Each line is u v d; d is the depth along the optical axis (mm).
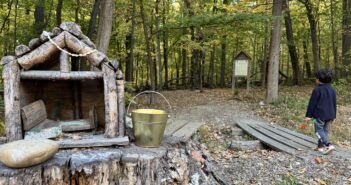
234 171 4266
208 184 3262
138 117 2566
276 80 9844
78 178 2240
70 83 2977
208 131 6535
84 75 2482
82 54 2432
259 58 19531
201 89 13852
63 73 2432
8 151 2047
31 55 2367
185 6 11805
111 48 13648
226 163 4605
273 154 5070
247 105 9812
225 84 18250
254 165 4516
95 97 2939
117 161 2309
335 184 3840
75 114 2988
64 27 2402
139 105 9398
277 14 9797
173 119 6891
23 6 10547
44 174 2127
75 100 2965
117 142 2504
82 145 2438
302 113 8234
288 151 5062
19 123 2410
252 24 9938
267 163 4605
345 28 12789
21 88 2527
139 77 19781
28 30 9750
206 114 8461
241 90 14234
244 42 17344
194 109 9141
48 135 2502
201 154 3738
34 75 2416
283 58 21500
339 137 6316
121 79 2562
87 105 2969
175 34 11555
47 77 2422
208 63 19766
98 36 7043
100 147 2502
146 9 12117
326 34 17266
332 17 13969
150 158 2357
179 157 2773
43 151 2115
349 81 12250
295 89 13602
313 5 14500
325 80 4895
